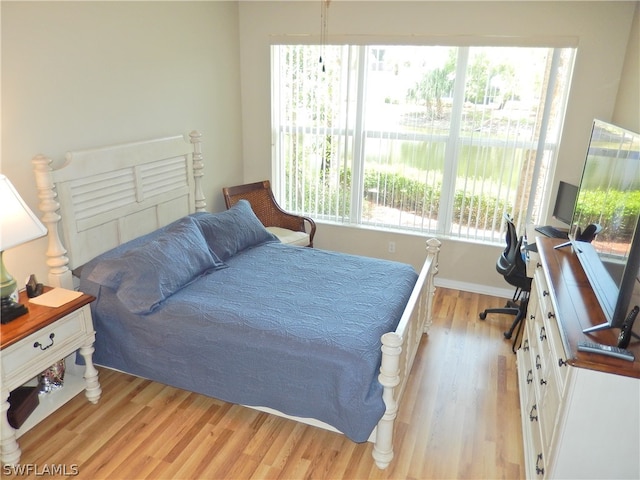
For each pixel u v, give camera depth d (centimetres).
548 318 233
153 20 334
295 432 253
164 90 355
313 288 287
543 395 220
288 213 452
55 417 259
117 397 277
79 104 285
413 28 386
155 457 234
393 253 455
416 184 432
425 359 322
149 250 279
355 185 453
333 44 412
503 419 265
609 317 192
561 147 372
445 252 436
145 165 331
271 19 425
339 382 219
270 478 223
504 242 418
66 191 271
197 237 314
